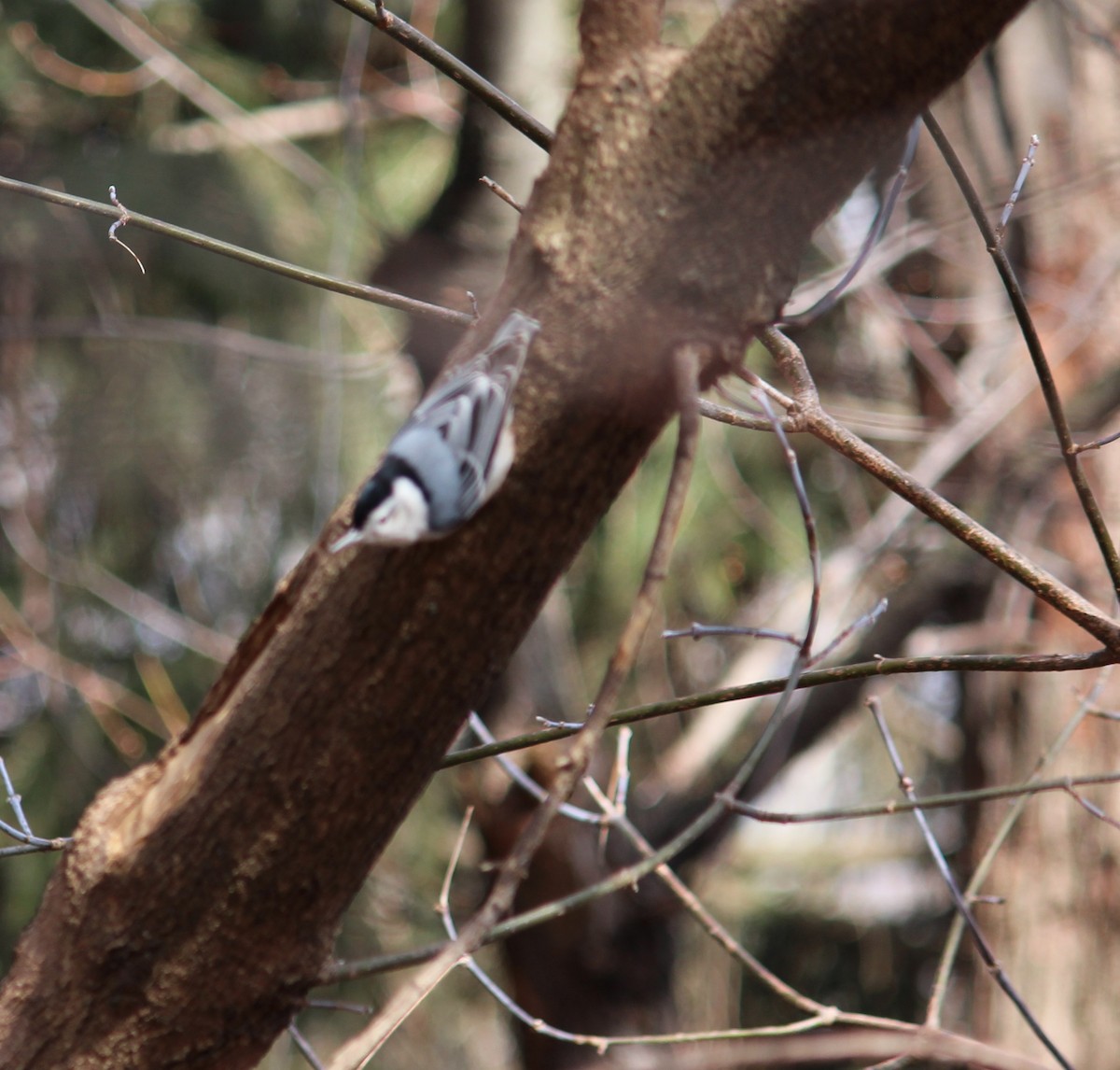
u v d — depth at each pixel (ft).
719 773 32.50
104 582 39.11
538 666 33.47
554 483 10.55
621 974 33.65
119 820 12.01
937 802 14.24
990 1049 15.46
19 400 38.60
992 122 30.86
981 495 31.17
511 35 30.71
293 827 11.19
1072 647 29.43
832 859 53.21
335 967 12.25
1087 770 29.37
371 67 43.50
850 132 9.95
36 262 38.17
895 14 9.57
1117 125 30.50
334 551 10.86
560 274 10.45
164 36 39.88
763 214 10.10
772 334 13.66
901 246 31.14
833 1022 16.40
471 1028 45.19
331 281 13.19
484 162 30.48
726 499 41.42
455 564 10.55
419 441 10.56
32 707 40.24
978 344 33.27
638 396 10.42
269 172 40.01
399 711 10.88
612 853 32.37
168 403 38.45
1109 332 30.53
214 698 12.06
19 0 40.50
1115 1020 28.76
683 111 10.09
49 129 40.73
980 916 30.32
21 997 11.87
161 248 38.88
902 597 31.45
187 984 11.67
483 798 32.73
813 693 32.30
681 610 42.34
